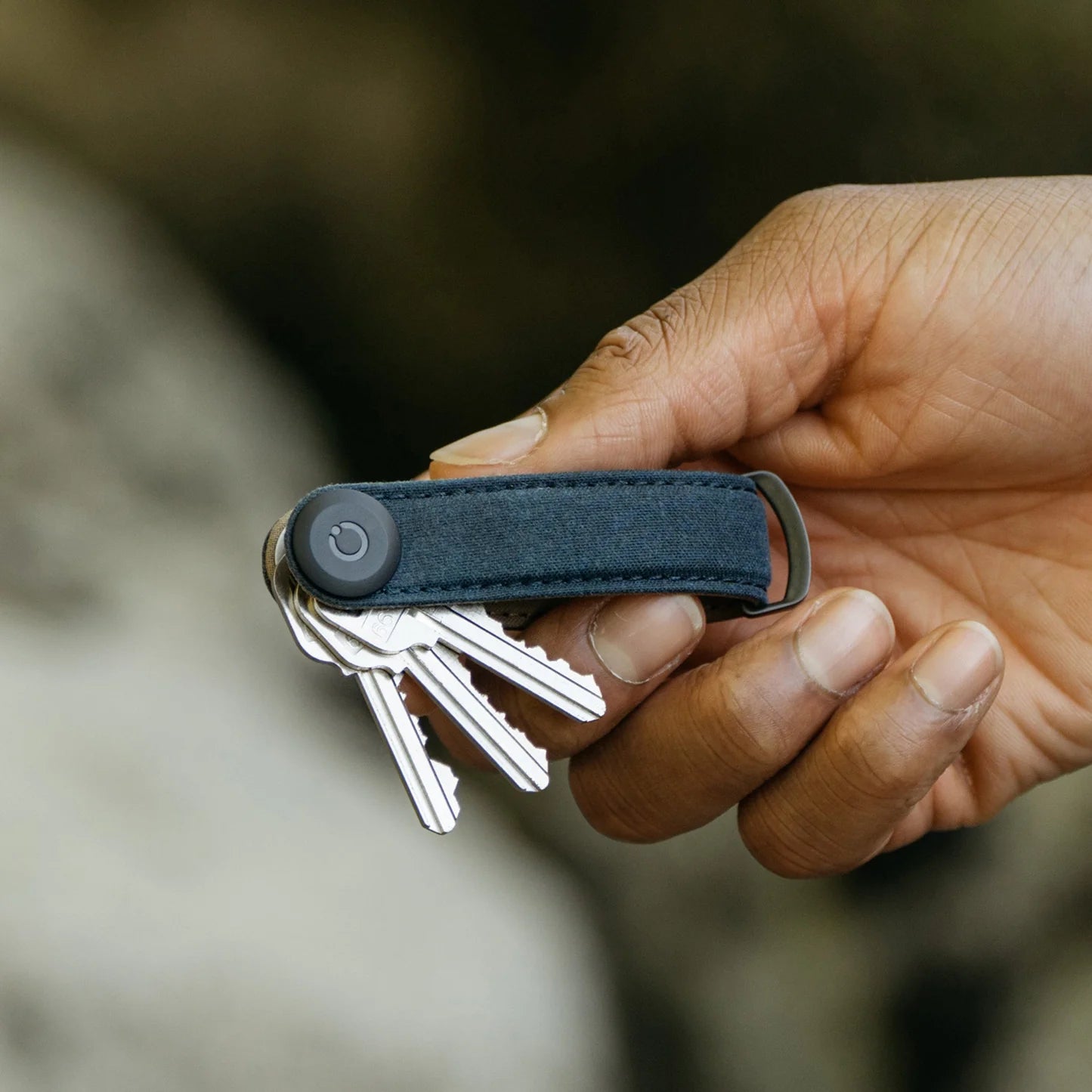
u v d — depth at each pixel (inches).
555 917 28.9
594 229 36.0
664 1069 28.6
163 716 26.2
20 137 35.2
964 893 28.5
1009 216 19.8
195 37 35.1
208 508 32.2
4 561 28.0
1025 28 31.0
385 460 39.6
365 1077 23.1
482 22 34.2
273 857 24.5
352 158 35.9
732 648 19.7
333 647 17.3
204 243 36.8
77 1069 21.9
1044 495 20.8
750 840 20.2
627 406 19.3
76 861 23.0
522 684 17.6
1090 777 27.9
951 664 18.8
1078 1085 25.7
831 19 31.7
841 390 20.4
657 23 32.9
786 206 20.4
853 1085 28.4
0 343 30.5
